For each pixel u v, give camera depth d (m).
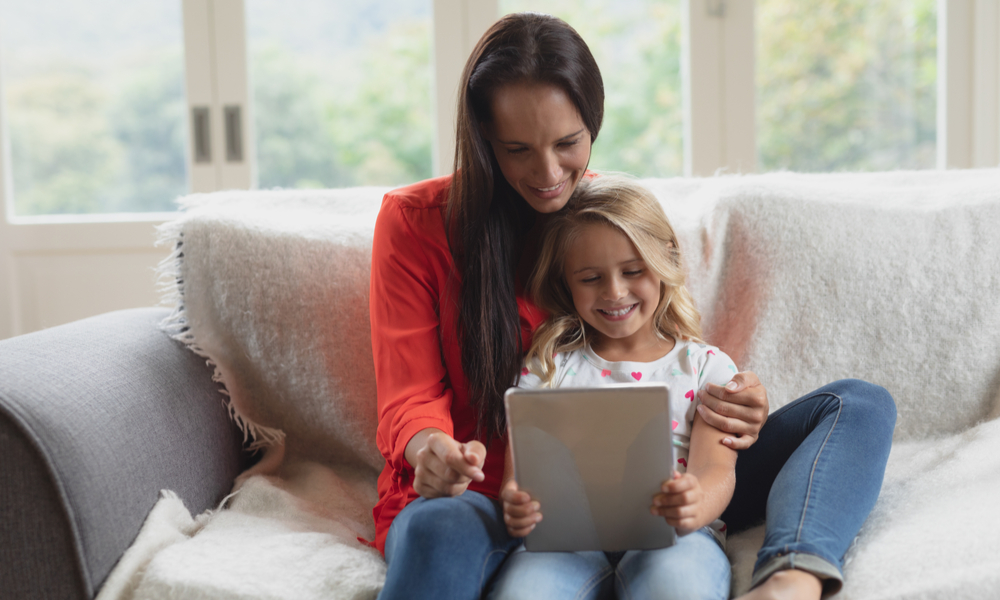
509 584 0.78
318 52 2.22
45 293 2.20
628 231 0.97
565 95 0.89
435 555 0.76
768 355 1.19
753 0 2.15
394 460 0.93
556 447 0.79
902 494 0.97
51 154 2.22
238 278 1.19
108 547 0.84
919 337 1.19
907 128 2.20
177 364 1.12
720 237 1.23
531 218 1.09
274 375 1.21
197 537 0.94
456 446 0.84
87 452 0.84
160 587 0.82
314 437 1.25
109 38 2.21
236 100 2.20
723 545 0.95
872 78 2.18
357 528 1.08
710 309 1.23
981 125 2.17
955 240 1.20
